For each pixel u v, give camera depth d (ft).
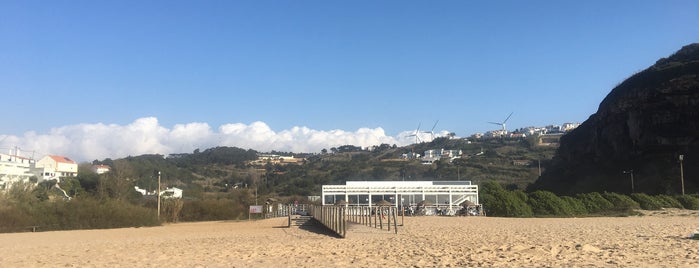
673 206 174.60
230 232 116.67
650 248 49.39
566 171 351.05
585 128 362.12
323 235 90.79
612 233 73.61
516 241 62.54
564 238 65.87
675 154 263.49
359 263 44.06
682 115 270.26
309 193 391.86
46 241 97.50
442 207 204.95
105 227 161.27
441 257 46.03
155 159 490.90
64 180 281.95
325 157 633.61
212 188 409.69
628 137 301.02
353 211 147.13
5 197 156.66
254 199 292.81
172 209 215.72
